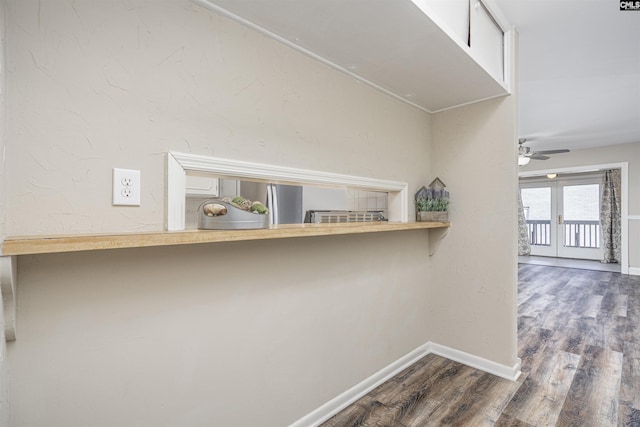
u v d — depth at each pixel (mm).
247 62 1299
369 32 1348
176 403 1132
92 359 955
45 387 878
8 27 804
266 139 1366
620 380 2004
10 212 808
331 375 1694
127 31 995
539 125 4234
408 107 2184
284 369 1476
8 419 820
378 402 1799
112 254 986
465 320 2227
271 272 1417
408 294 2209
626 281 5023
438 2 1421
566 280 5180
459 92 1991
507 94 2016
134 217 1011
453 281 2287
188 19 1130
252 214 1166
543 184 8016
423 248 2348
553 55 2324
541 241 8078
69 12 894
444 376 2062
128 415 1025
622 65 2488
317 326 1619
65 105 889
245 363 1328
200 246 1185
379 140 1948
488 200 2109
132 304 1027
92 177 934
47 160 862
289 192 1980
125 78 992
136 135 1015
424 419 1646
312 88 1555
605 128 4383
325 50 1499
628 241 5559
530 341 2658
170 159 1073
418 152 2277
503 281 2049
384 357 2020
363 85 1839
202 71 1166
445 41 1422
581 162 5855
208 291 1210
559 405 1745
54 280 889
